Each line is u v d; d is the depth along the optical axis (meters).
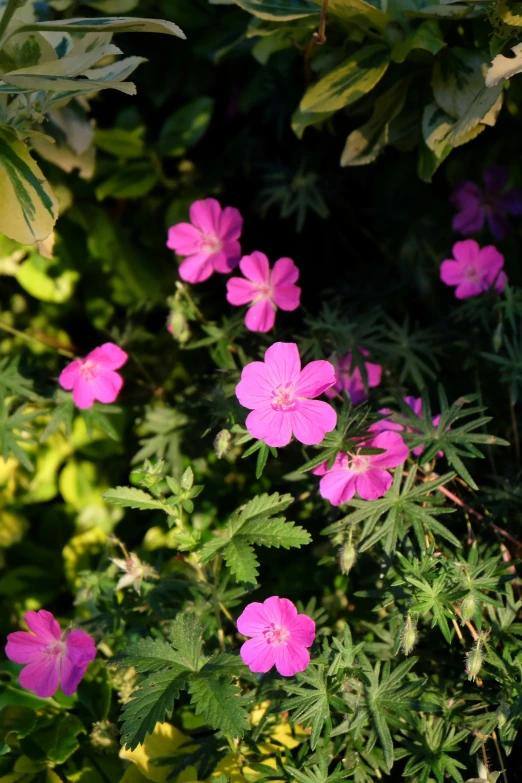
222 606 0.67
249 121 0.87
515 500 0.69
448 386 0.78
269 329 0.73
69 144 0.77
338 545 0.69
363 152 0.74
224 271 0.73
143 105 0.88
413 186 0.84
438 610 0.62
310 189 0.82
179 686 0.61
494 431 0.75
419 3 0.69
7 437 0.73
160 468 0.65
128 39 0.85
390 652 0.67
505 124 0.79
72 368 0.71
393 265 0.85
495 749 0.67
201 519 0.78
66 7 0.76
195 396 0.77
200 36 0.84
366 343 0.73
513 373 0.70
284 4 0.71
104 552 0.80
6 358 0.75
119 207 0.86
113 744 0.69
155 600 0.69
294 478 0.70
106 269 0.83
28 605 0.80
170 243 0.74
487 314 0.74
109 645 0.72
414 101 0.73
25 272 0.82
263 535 0.63
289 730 0.68
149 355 0.83
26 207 0.64
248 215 0.87
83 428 0.82
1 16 0.68
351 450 0.65
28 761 0.69
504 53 0.68
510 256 0.82
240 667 0.62
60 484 0.83
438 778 0.62
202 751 0.66
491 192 0.80
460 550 0.68
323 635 0.68
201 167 0.86
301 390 0.63
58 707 0.71
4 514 0.83
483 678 0.66
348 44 0.73
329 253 0.87
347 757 0.64
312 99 0.71
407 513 0.65
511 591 0.66
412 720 0.64
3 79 0.61
